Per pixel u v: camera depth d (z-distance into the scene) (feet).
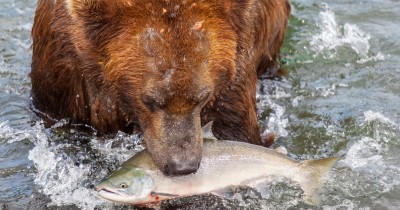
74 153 54.13
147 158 44.93
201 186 45.03
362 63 67.05
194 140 44.50
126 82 45.34
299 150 55.67
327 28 71.97
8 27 71.77
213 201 49.67
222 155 45.68
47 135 55.77
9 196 50.29
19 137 56.08
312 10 74.84
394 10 74.59
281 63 67.36
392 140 56.34
